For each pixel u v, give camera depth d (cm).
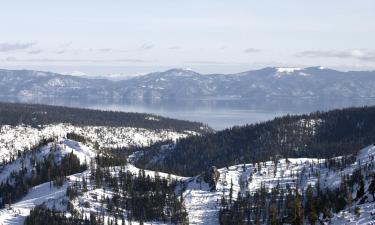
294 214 15862
